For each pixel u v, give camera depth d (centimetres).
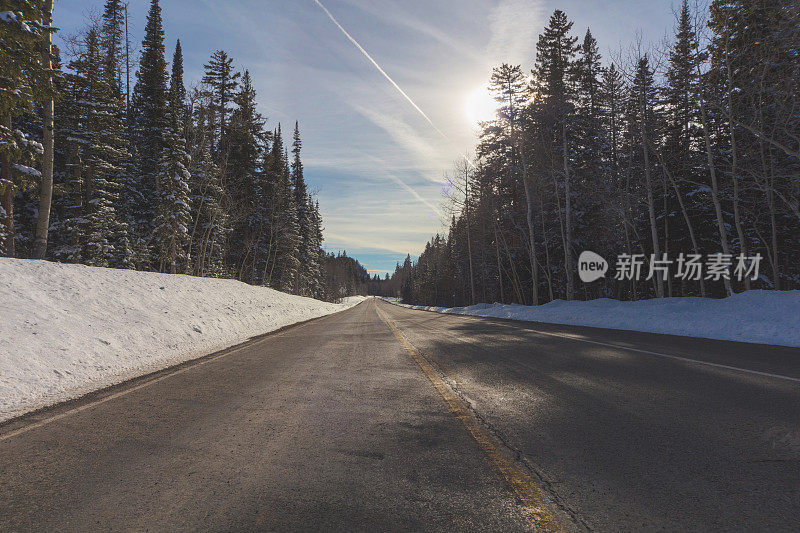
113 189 2948
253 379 540
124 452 285
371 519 196
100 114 2436
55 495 222
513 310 2352
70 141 2336
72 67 2358
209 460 270
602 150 2962
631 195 2519
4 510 206
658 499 213
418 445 296
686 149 2578
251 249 4603
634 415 363
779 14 1681
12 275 845
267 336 1154
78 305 834
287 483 235
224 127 3791
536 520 193
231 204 3556
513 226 3759
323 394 454
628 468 252
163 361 690
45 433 326
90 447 295
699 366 588
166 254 2961
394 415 372
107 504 212
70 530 188
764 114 1916
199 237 3544
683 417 354
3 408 393
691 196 2794
